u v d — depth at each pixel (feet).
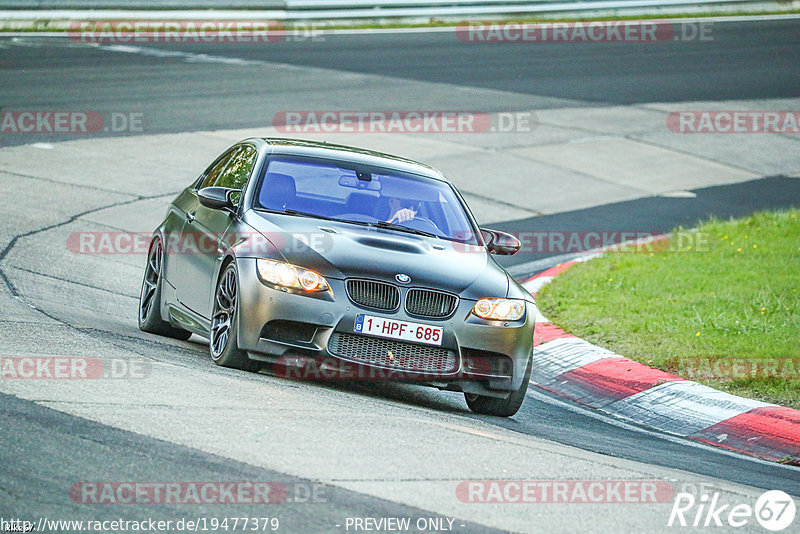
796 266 153.58
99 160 198.08
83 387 71.05
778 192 227.40
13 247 135.03
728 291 137.80
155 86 264.52
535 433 81.46
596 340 118.01
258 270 82.58
